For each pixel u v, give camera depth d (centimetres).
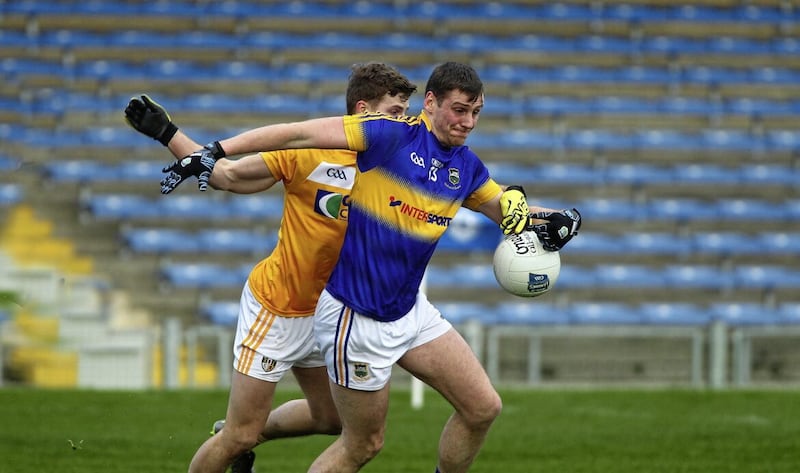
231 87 6956
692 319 5756
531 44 7412
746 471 2516
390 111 1783
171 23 7344
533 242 1773
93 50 7094
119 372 4366
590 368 4969
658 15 7712
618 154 6844
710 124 7162
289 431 1964
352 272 1612
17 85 6844
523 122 7012
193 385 4366
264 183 1773
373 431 1667
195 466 1809
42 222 6044
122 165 6397
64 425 3147
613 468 2558
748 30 7706
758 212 6519
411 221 1591
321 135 1551
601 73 7306
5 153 6394
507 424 3288
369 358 1617
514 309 5706
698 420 3384
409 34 7462
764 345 4772
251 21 7375
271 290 1775
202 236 6019
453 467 1723
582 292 5919
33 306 4847
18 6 7288
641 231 6412
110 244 5984
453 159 1631
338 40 7312
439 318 1697
